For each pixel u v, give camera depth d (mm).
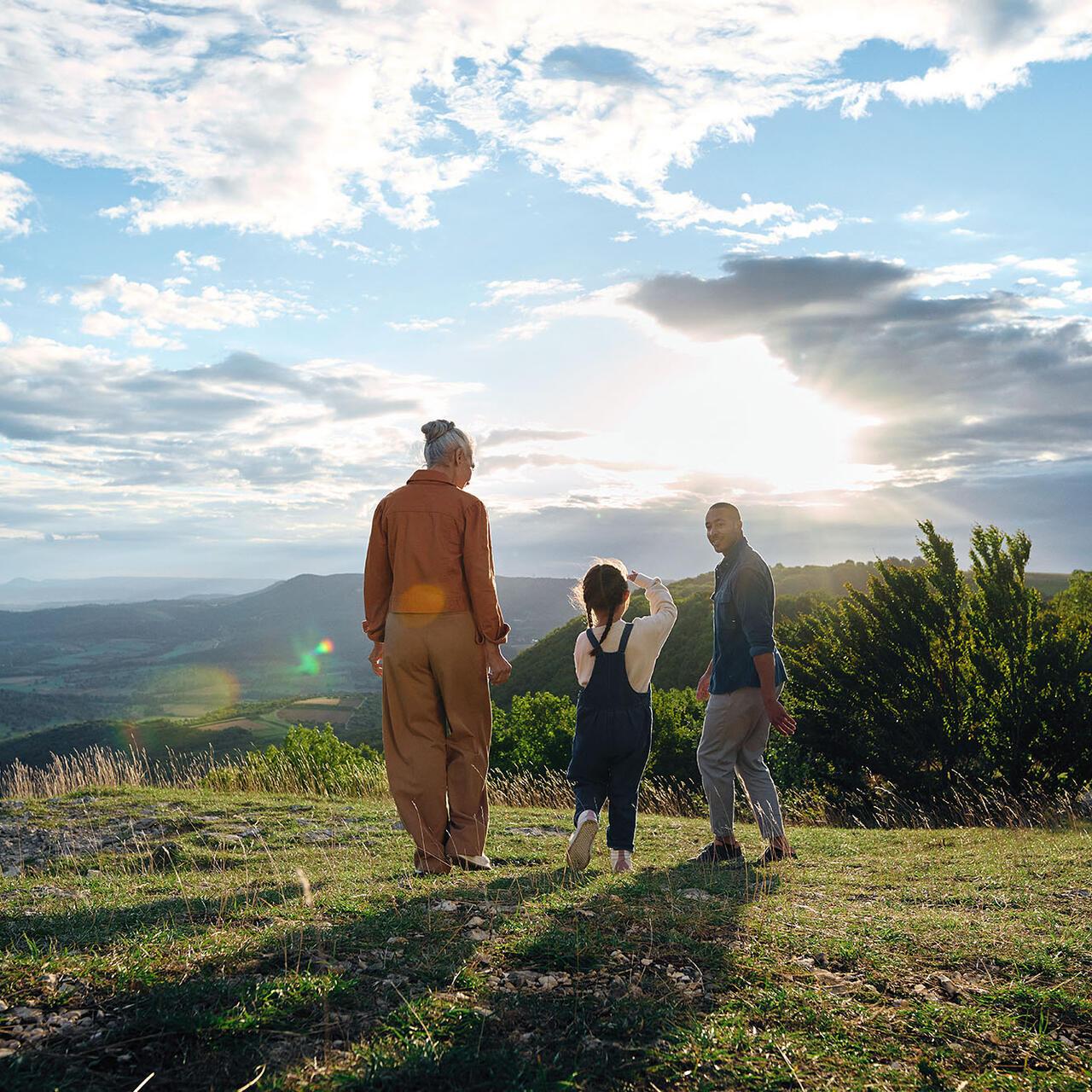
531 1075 1710
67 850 5723
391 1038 1829
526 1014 2031
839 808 11000
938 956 2641
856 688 11867
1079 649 10688
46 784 9062
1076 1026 2133
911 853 5344
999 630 11344
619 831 4500
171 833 6281
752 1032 1984
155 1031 1829
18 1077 1619
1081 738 10141
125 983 2072
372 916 2855
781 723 4691
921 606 11836
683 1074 1770
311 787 9961
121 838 6074
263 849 5551
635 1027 1974
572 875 4148
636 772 4570
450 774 4555
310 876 4113
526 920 2834
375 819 6805
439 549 4496
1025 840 5840
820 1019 2076
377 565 4641
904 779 11141
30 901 3506
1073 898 3785
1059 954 2670
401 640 4477
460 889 3510
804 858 4996
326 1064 1713
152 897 3518
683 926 2854
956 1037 2027
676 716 15867
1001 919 3287
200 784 9914
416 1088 1641
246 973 2193
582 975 2314
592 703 4508
